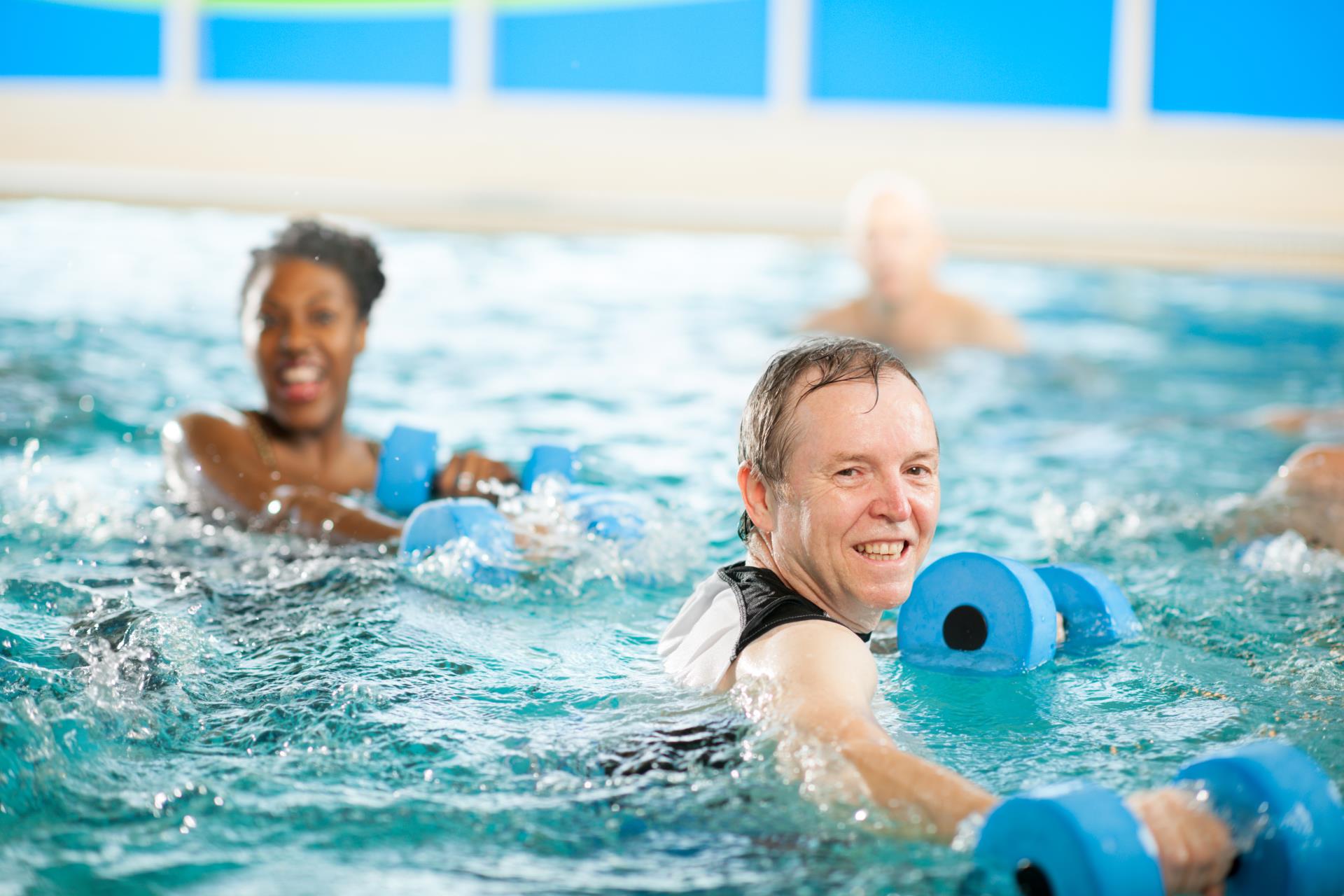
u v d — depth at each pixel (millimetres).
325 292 2977
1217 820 1268
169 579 2346
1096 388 4770
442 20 9398
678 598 2342
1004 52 8938
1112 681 1905
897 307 5652
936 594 1988
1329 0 8555
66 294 5418
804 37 9094
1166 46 8742
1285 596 2355
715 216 8562
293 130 9312
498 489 2826
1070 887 1180
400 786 1507
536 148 9234
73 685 1753
